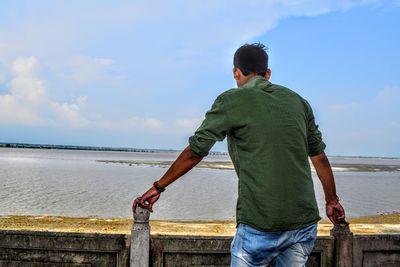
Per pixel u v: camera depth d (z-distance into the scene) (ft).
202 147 9.52
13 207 79.82
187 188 126.41
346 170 290.76
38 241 13.80
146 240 13.41
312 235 9.78
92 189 115.96
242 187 9.61
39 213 73.41
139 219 13.53
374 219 75.15
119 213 75.92
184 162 9.86
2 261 13.88
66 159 364.58
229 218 73.92
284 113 9.73
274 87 10.16
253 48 10.45
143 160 373.61
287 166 9.44
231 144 9.99
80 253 13.82
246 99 9.62
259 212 9.32
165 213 78.48
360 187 150.20
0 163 253.44
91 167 233.35
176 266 13.82
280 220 9.25
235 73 10.77
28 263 13.84
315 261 14.62
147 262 13.39
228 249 13.89
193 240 13.80
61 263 13.82
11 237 13.84
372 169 325.83
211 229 58.13
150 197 10.63
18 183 126.00
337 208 11.93
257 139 9.46
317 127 10.87
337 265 14.49
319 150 10.97
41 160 322.75
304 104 10.41
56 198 95.09
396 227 63.72
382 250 14.87
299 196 9.47
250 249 9.49
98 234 13.74
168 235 13.83
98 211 77.77
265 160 9.39
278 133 9.51
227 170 231.91
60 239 13.79
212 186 134.00
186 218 73.05
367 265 14.84
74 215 71.82
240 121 9.52
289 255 9.80
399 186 159.12
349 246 14.55
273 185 9.29
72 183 131.44
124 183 135.74
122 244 13.70
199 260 13.88
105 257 13.80
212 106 9.89
